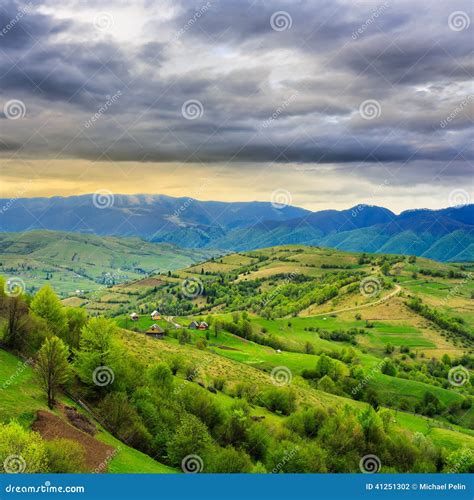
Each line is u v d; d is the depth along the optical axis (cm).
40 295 9125
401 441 10219
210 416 8512
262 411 11281
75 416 6506
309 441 9450
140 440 7088
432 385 19162
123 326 19938
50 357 6544
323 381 16600
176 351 14675
